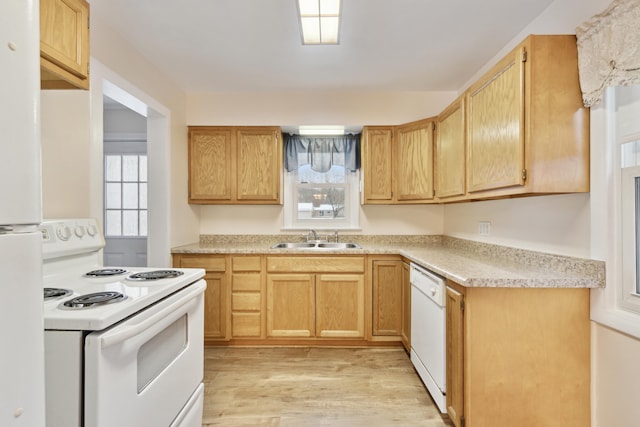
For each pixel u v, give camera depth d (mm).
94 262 1653
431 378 1963
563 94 1505
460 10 1840
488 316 1539
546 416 1536
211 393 2094
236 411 1905
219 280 2811
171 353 1227
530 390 1538
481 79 1908
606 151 1455
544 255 1795
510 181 1621
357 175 3408
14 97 532
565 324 1542
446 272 1708
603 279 1469
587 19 1530
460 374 1585
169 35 2109
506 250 2146
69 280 1330
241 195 3051
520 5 1800
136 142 3383
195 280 1439
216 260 2801
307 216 3471
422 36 2115
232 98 3148
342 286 2809
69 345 839
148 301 1063
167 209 2705
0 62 508
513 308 1542
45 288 1188
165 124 2709
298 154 3432
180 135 2953
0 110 509
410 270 2439
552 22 1779
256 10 1845
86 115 1788
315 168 3377
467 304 1541
